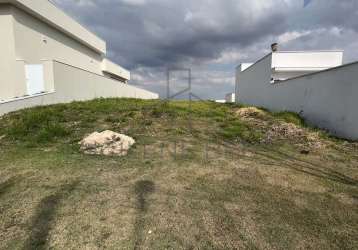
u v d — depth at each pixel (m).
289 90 8.76
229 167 3.32
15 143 4.13
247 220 2.01
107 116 6.49
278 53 11.27
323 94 6.46
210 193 2.51
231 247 1.67
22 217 1.98
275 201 2.36
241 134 5.29
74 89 9.18
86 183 2.66
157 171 3.09
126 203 2.25
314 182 2.86
